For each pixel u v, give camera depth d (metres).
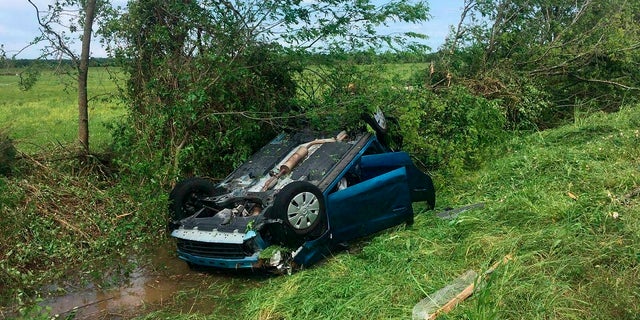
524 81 10.61
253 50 7.88
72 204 7.23
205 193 6.39
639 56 11.61
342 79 7.91
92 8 8.18
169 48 8.15
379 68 8.01
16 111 21.64
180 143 7.84
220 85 7.70
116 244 6.60
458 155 8.43
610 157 7.59
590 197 5.68
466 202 7.25
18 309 5.24
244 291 5.36
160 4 7.98
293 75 8.41
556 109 11.57
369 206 6.13
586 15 11.77
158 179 7.30
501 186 7.35
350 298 4.60
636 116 9.72
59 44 8.16
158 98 7.98
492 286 4.14
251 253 5.42
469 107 8.96
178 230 5.87
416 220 6.62
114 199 7.36
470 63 10.96
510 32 11.00
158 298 5.41
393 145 7.62
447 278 4.75
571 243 4.70
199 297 5.35
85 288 5.74
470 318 3.79
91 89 11.27
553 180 6.91
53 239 6.47
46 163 7.70
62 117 18.83
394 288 4.61
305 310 4.55
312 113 7.11
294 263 5.51
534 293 4.07
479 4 10.95
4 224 6.25
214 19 7.84
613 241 4.62
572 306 3.93
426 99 8.84
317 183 5.88
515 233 5.30
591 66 11.65
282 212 5.34
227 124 7.88
